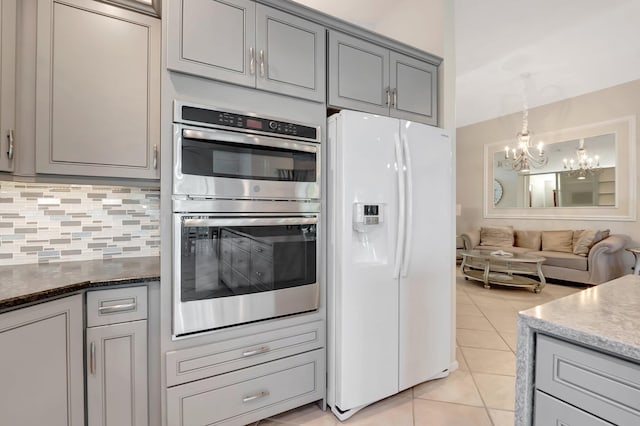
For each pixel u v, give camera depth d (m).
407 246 1.79
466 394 1.92
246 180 1.47
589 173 4.83
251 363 1.51
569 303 0.92
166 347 1.34
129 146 1.50
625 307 0.88
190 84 1.38
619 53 3.64
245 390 1.50
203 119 1.37
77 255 1.76
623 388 0.66
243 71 1.47
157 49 1.55
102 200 1.82
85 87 1.41
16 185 1.63
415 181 1.85
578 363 0.73
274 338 1.57
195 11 1.37
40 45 1.33
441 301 1.99
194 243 1.35
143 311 1.35
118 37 1.47
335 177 1.67
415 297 1.87
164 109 1.32
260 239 1.51
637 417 0.64
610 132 4.60
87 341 1.26
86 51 1.41
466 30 3.17
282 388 1.60
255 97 1.52
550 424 0.78
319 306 1.71
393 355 1.78
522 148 4.65
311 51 1.67
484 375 2.14
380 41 1.91
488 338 2.75
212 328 1.41
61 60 1.37
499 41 3.38
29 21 1.32
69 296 1.20
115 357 1.31
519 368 0.84
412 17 2.48
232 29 1.45
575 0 2.72
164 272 1.33
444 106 2.20
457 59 3.76
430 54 2.12
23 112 1.31
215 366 1.43
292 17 1.61
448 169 2.02
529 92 4.83
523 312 0.84
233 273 1.45
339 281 1.64
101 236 1.82
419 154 1.87
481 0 2.72
